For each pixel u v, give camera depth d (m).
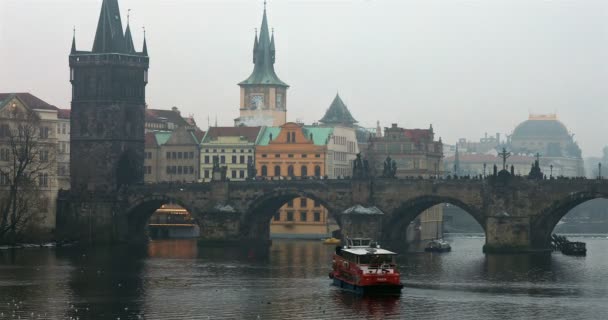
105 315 186.62
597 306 197.75
